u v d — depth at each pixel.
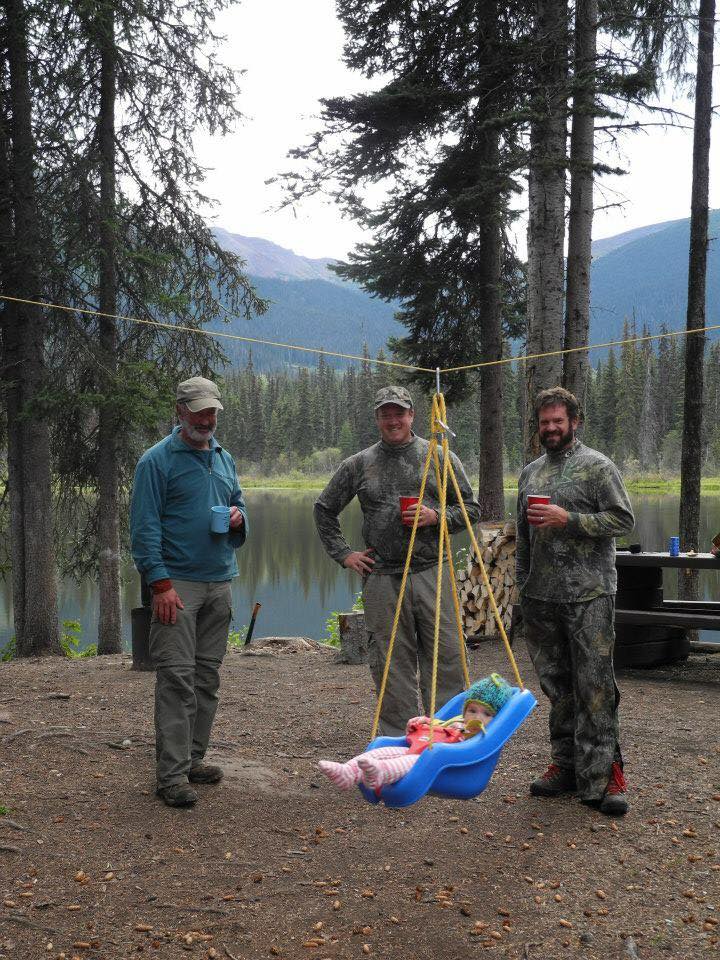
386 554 4.27
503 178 10.35
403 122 13.05
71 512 13.82
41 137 12.34
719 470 82.75
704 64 10.55
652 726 5.40
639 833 3.69
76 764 4.46
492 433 14.95
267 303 13.72
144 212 13.58
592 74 8.67
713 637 13.87
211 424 4.11
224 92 13.36
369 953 2.78
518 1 11.24
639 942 2.85
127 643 19.47
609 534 3.94
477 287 15.05
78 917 2.97
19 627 13.30
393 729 4.25
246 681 6.93
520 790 4.24
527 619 4.21
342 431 121.31
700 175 10.74
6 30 11.98
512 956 2.77
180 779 3.95
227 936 2.88
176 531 4.07
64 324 12.15
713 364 89.50
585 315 9.30
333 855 3.48
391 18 12.91
